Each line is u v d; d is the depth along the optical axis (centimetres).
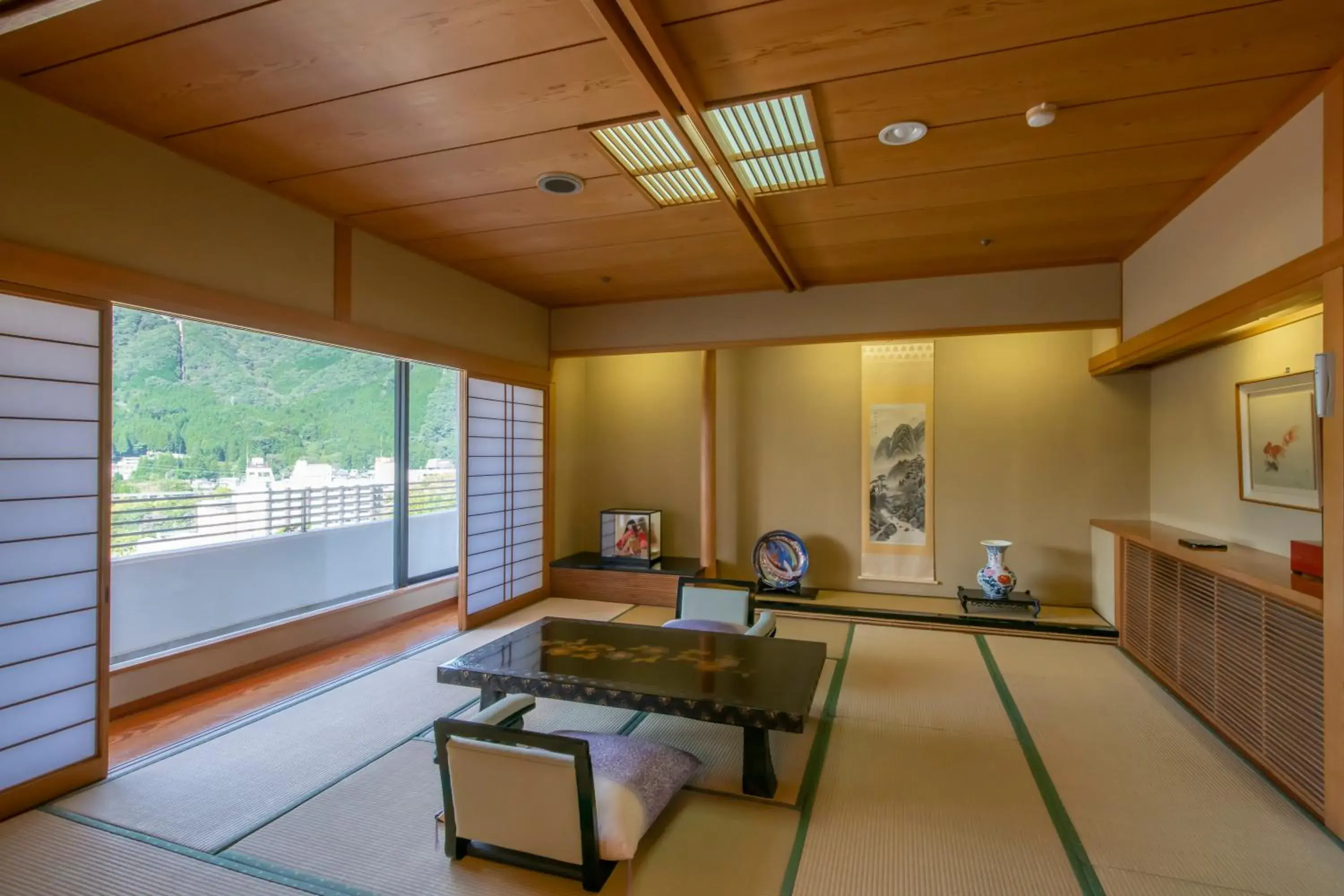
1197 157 269
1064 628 432
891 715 307
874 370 536
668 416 598
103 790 237
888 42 193
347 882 187
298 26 187
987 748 273
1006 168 279
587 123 246
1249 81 214
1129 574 404
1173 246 330
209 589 436
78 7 155
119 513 466
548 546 557
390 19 184
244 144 261
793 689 238
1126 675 363
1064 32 188
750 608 372
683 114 238
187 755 264
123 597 387
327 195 313
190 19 184
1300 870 192
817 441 550
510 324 498
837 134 249
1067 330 423
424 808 226
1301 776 230
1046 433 496
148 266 258
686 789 239
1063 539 493
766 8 177
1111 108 231
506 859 195
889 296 454
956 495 516
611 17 179
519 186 302
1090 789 239
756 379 567
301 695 331
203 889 183
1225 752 269
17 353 221
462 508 452
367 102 230
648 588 534
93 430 242
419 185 301
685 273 442
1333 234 206
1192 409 397
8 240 217
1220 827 215
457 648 412
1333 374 206
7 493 219
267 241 307
